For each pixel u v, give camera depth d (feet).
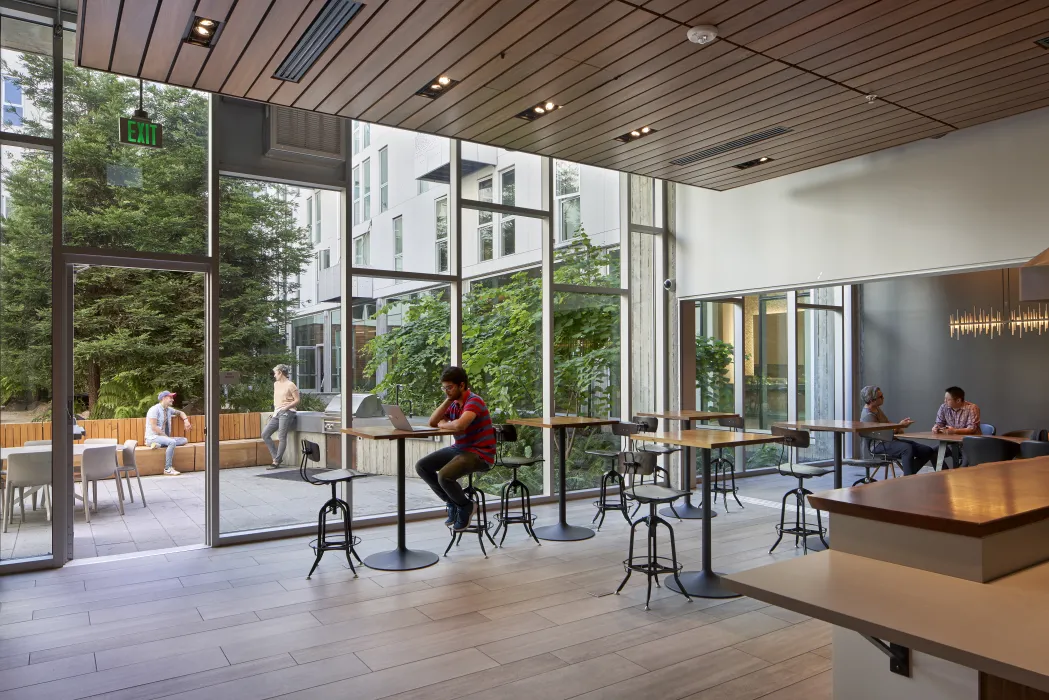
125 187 17.56
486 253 23.13
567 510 22.85
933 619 5.19
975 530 6.02
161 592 14.61
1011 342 31.60
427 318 21.91
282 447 19.49
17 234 16.46
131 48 12.54
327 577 15.67
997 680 6.15
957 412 23.70
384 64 13.33
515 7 11.21
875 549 6.92
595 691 10.23
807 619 13.17
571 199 25.12
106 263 17.16
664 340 27.32
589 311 25.64
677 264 27.09
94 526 20.12
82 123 17.08
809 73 13.94
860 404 36.37
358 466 20.62
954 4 11.16
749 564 16.80
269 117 19.06
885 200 20.20
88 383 20.90
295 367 19.67
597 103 15.49
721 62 13.38
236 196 18.90
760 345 30.53
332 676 10.69
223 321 18.69
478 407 17.29
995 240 17.72
